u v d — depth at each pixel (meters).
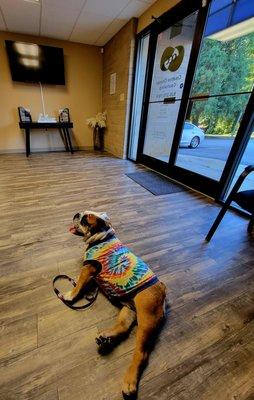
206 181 2.66
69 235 1.72
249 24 2.02
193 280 1.34
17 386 0.77
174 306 1.15
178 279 1.34
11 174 3.16
